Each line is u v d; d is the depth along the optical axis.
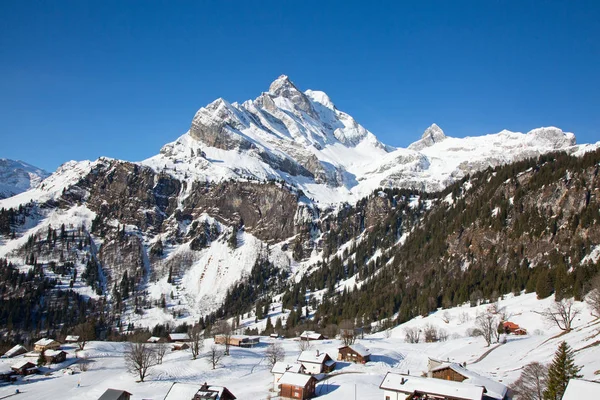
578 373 97.00
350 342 197.62
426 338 196.50
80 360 189.25
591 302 155.25
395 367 153.62
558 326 162.00
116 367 177.88
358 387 127.88
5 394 143.75
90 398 135.25
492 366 138.50
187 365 166.62
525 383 101.00
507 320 190.00
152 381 147.62
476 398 97.69
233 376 153.25
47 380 160.38
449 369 116.06
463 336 190.50
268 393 128.12
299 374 125.44
